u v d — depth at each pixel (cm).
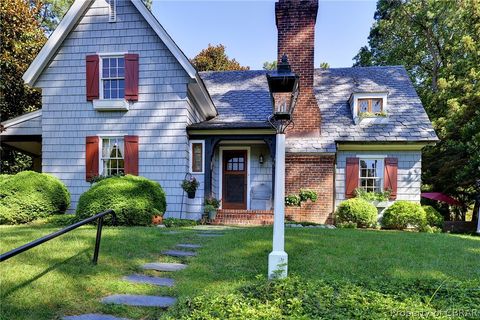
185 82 1001
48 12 2041
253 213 1011
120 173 1024
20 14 1380
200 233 674
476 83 1441
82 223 365
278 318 262
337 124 1190
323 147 1096
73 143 1030
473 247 599
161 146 1005
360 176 1174
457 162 1317
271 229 721
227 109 1205
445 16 1764
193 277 398
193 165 1042
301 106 1153
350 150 1168
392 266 452
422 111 1193
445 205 1645
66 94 1035
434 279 394
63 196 902
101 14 1028
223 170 1176
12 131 1095
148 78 1012
